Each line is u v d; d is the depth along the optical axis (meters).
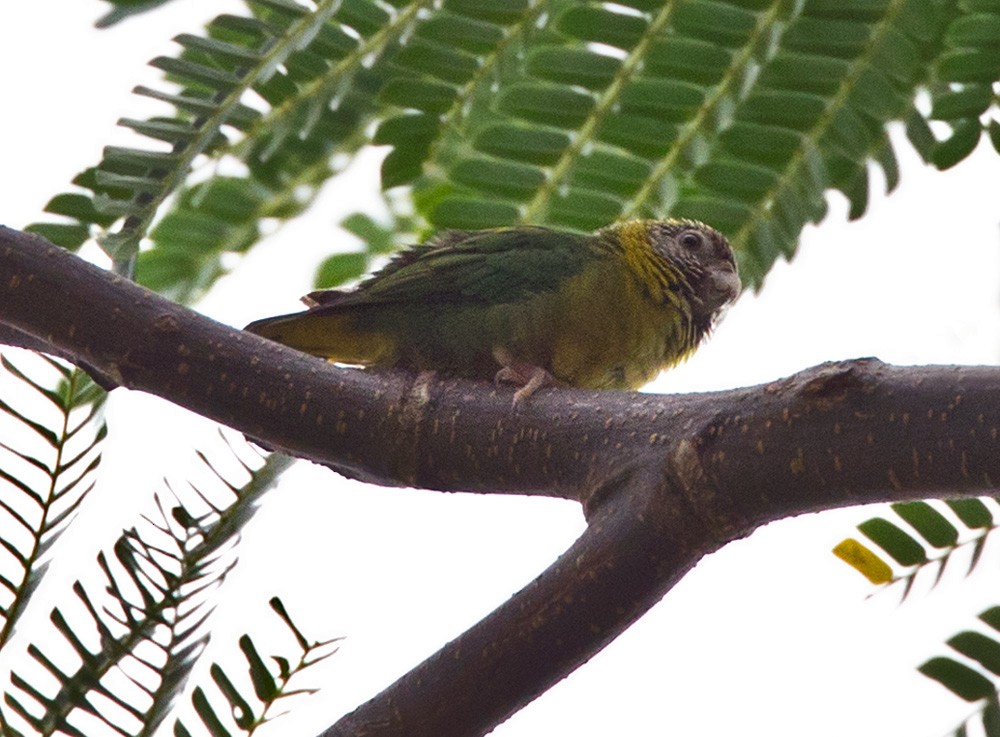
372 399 7.02
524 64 8.09
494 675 6.09
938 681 6.70
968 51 7.88
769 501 6.07
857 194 8.43
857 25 7.95
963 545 7.05
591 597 6.14
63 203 7.56
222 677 5.84
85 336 6.95
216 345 7.01
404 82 7.96
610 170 8.45
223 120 7.30
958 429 5.69
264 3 7.21
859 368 5.95
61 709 6.11
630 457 6.36
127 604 6.30
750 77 8.08
